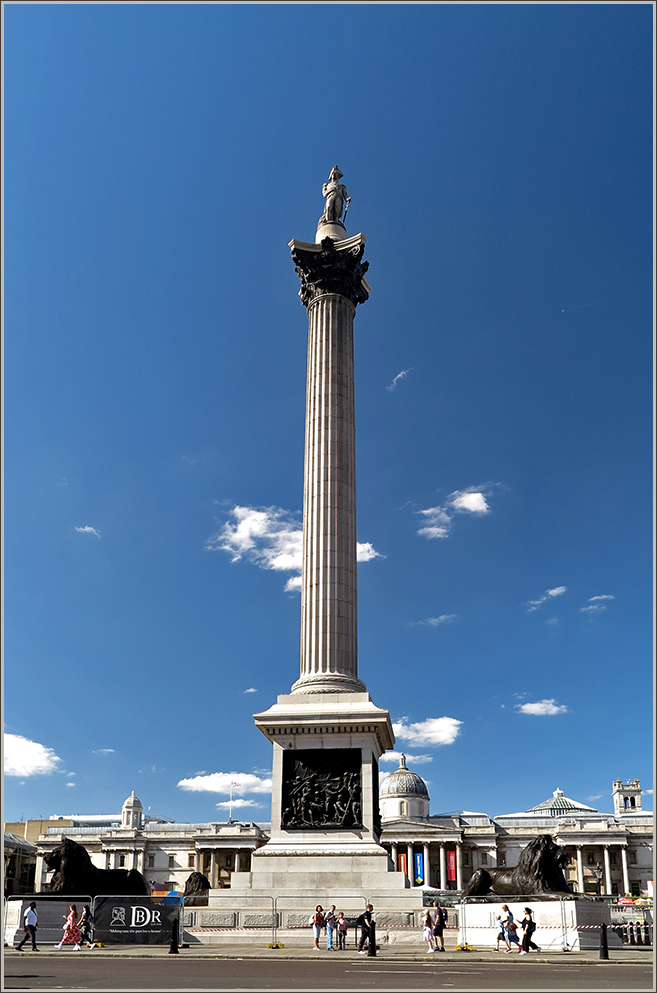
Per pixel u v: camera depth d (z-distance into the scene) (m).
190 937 38.22
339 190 59.94
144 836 152.38
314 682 45.91
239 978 23.16
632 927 46.81
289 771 43.66
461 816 157.88
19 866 142.38
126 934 37.25
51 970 25.92
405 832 143.38
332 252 54.94
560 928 37.44
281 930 38.53
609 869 138.50
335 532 49.22
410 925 38.22
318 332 54.06
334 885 40.59
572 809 174.25
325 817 42.47
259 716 44.19
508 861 144.38
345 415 52.25
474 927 40.41
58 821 167.38
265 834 144.75
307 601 48.22
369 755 43.25
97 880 43.62
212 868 143.75
